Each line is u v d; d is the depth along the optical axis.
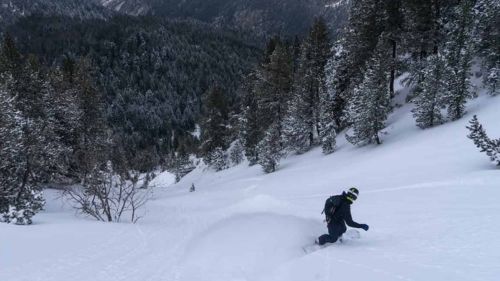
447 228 8.52
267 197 17.72
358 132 32.78
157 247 10.52
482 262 6.12
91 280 7.67
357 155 31.44
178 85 175.75
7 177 20.19
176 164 72.31
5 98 24.91
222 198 27.53
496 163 17.59
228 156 60.97
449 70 28.75
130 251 10.07
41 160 23.61
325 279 6.38
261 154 40.88
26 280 7.62
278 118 49.91
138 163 23.19
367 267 6.58
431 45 36.66
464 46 29.83
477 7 32.47
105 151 20.08
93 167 17.55
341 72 44.38
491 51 30.36
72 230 12.74
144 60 190.62
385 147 29.98
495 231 7.73
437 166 20.31
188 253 9.51
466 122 26.64
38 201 18.92
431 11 35.50
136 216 19.92
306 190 22.88
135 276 7.90
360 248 7.86
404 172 21.06
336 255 7.51
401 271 6.16
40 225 13.67
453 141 24.34
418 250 7.21
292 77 49.44
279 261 7.93
